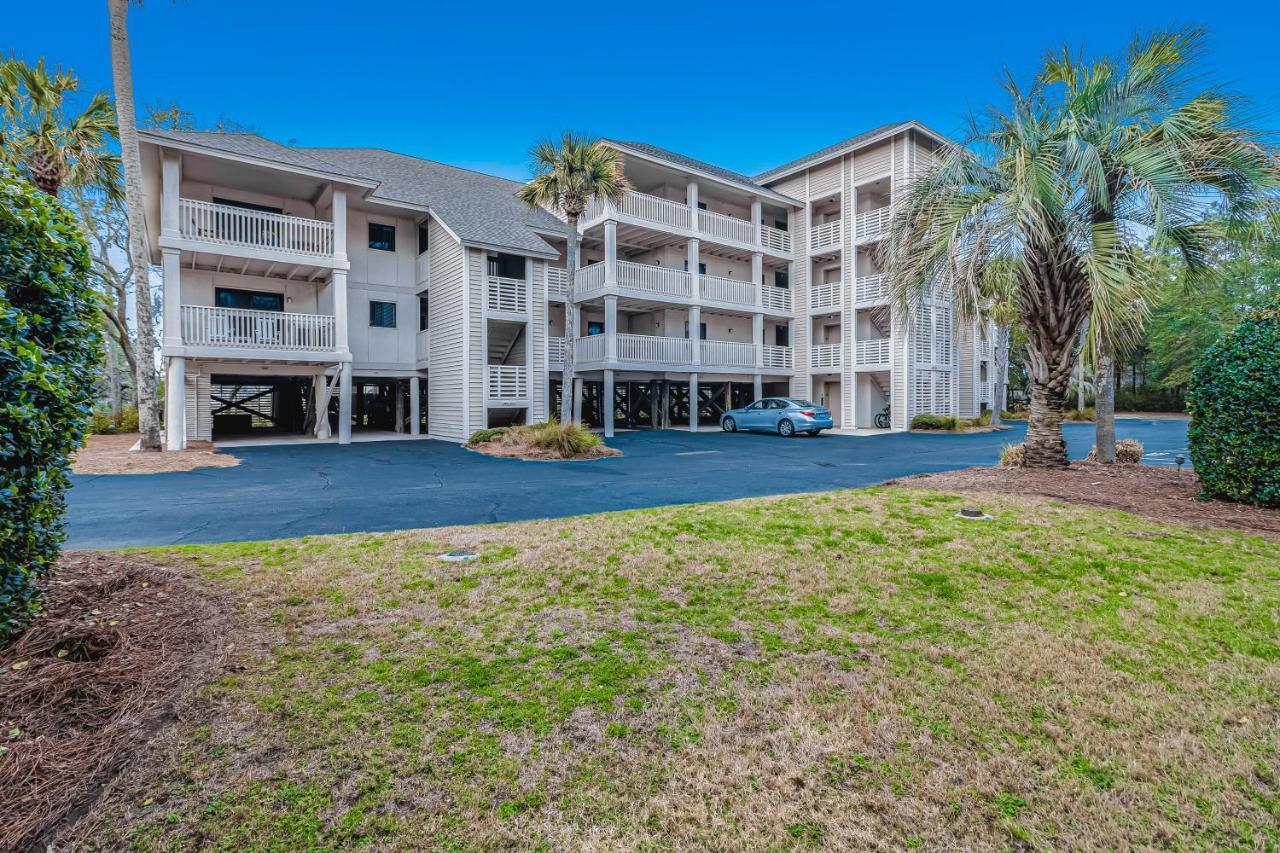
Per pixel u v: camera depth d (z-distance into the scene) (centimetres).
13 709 252
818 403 2703
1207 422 665
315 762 230
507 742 245
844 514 633
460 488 904
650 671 305
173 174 1363
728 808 210
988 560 475
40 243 305
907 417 2295
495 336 1928
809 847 192
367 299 1836
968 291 855
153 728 247
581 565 468
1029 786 220
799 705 274
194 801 207
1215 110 771
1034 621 364
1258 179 759
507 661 313
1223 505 650
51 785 211
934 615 375
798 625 362
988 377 3438
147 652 309
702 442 1808
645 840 195
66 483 334
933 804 211
